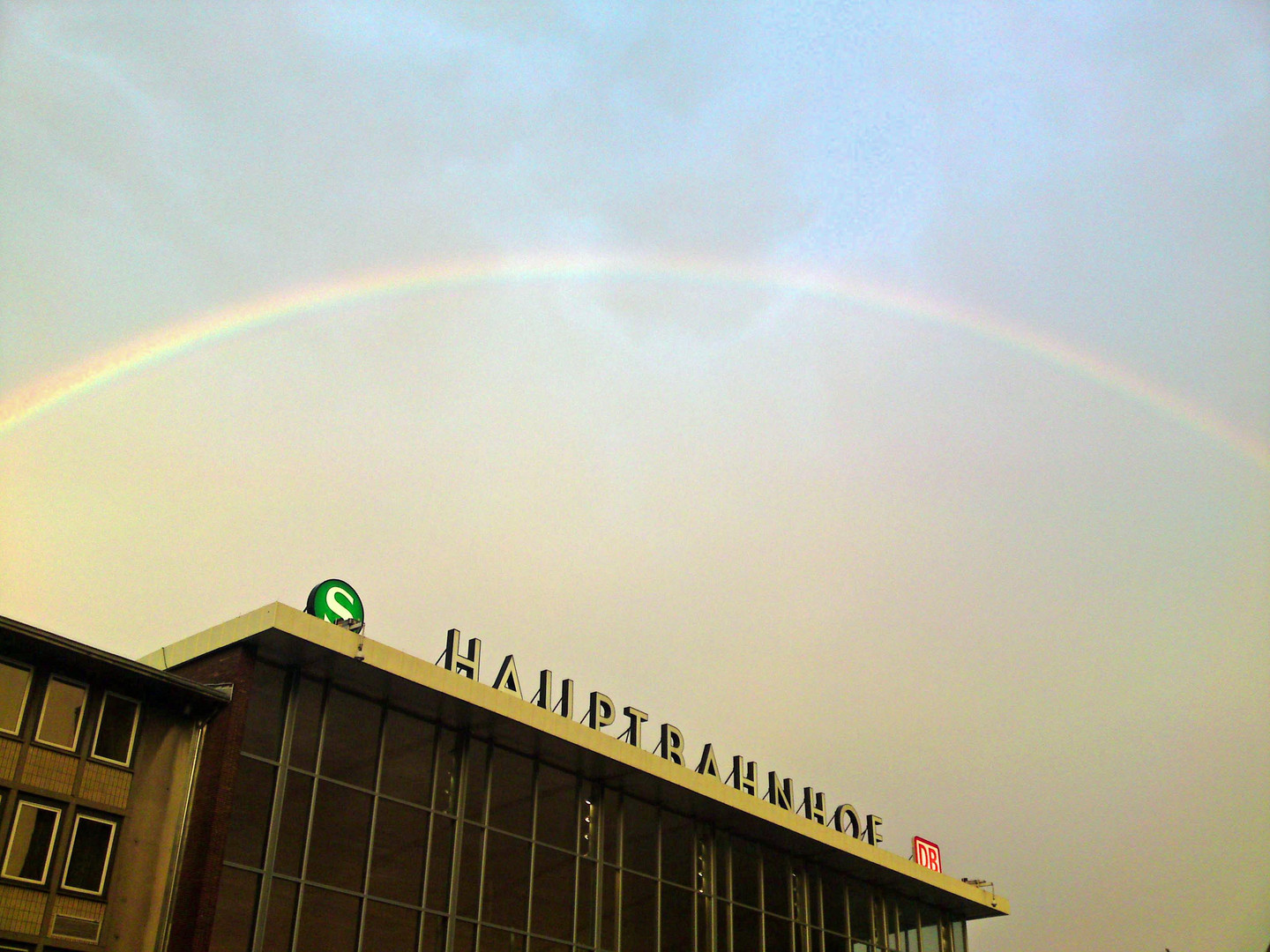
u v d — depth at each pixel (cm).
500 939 3378
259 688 3033
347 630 3120
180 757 2931
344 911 2998
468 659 3550
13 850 2578
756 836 4519
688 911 4106
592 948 3672
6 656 2706
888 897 5209
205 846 2762
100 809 2742
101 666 2816
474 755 3525
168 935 2702
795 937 4547
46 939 2564
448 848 3331
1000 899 5634
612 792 3981
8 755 2630
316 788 3048
